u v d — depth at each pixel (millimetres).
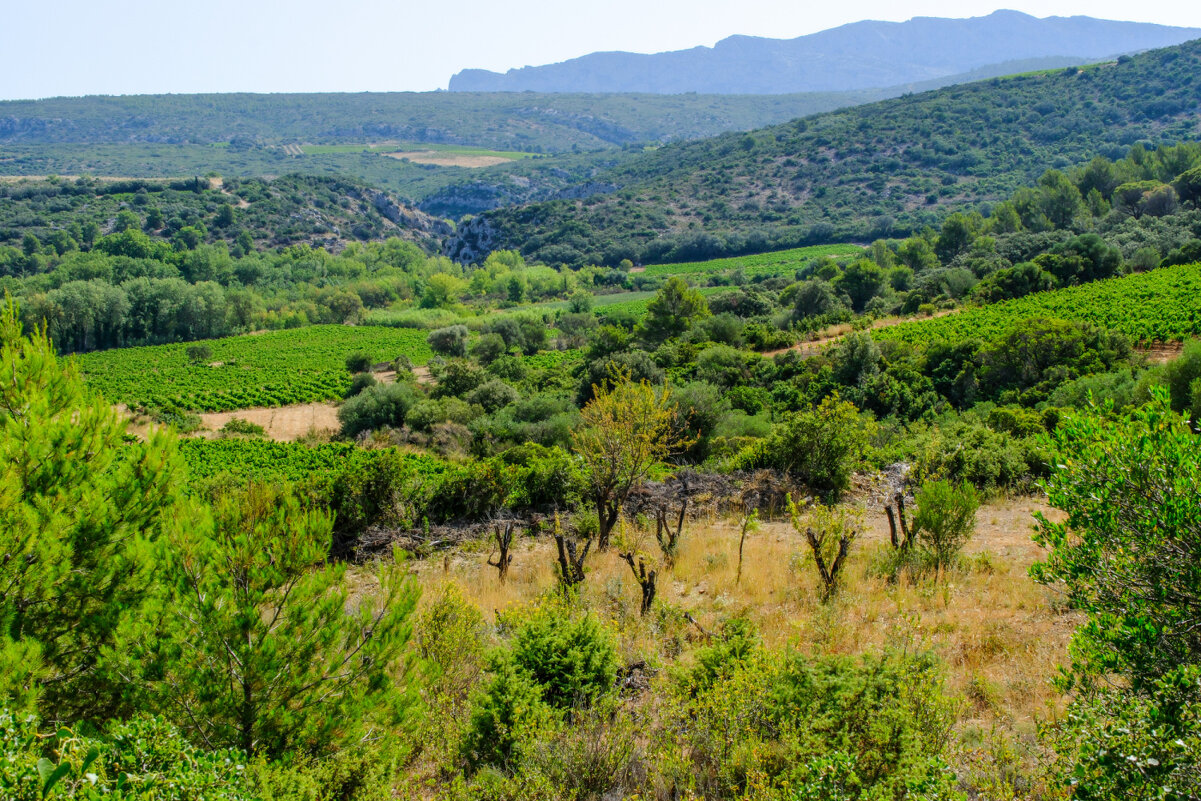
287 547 5738
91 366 75750
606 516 14109
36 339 6832
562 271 130000
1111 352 31844
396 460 16109
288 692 5547
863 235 127000
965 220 82750
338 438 45406
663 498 16453
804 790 4734
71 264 103188
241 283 120875
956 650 7820
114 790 3650
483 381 50250
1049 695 6598
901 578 10352
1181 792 3807
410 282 130500
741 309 69500
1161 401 5105
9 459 6086
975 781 5152
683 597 10641
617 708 6781
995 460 16453
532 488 17000
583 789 5672
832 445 16156
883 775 5078
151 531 6363
